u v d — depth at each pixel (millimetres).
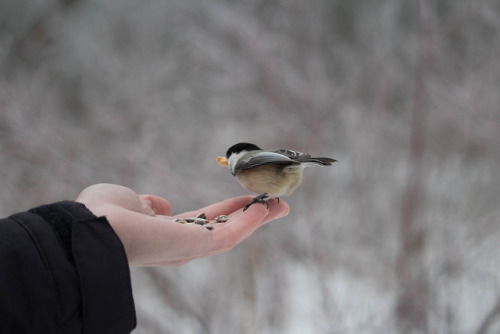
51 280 1604
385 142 7957
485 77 7520
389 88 7824
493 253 6348
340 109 7734
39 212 1793
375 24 8688
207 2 8172
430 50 7348
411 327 5910
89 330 1640
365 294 6344
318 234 6855
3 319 1535
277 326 6230
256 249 6586
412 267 6246
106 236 1760
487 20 7656
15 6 9758
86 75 9484
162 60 9328
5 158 7391
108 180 7398
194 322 6289
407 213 6711
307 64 8148
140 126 8492
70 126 8430
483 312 5852
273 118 7836
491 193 7070
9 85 8430
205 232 2379
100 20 10125
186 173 7887
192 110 8789
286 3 8531
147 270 6406
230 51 8367
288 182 3387
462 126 7328
